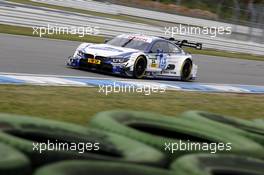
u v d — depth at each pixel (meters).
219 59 90.56
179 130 19.59
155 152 15.11
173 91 42.25
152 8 176.75
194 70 54.88
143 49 49.06
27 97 29.83
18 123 16.12
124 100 34.22
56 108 28.28
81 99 32.16
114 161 14.12
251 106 40.84
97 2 151.88
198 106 36.53
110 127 17.77
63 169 12.12
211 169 14.30
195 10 184.25
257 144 18.72
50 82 37.66
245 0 181.38
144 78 49.25
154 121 19.80
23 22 79.62
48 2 124.44
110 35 91.94
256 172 14.87
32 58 49.94
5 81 34.75
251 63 95.94
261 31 141.00
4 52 50.16
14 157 12.70
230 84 56.69
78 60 48.12
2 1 98.88
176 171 14.09
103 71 48.75
